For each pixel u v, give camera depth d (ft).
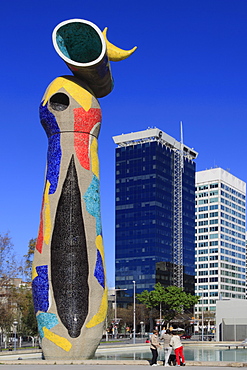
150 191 590.14
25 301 246.88
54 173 120.16
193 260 642.22
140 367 92.27
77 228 116.78
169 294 438.81
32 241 267.80
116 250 601.62
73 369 88.22
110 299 592.19
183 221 627.46
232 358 158.71
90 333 112.57
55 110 121.80
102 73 122.62
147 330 514.68
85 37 120.16
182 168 635.66
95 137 124.47
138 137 608.60
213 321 589.73
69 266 114.32
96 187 122.21
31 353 158.40
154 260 573.33
